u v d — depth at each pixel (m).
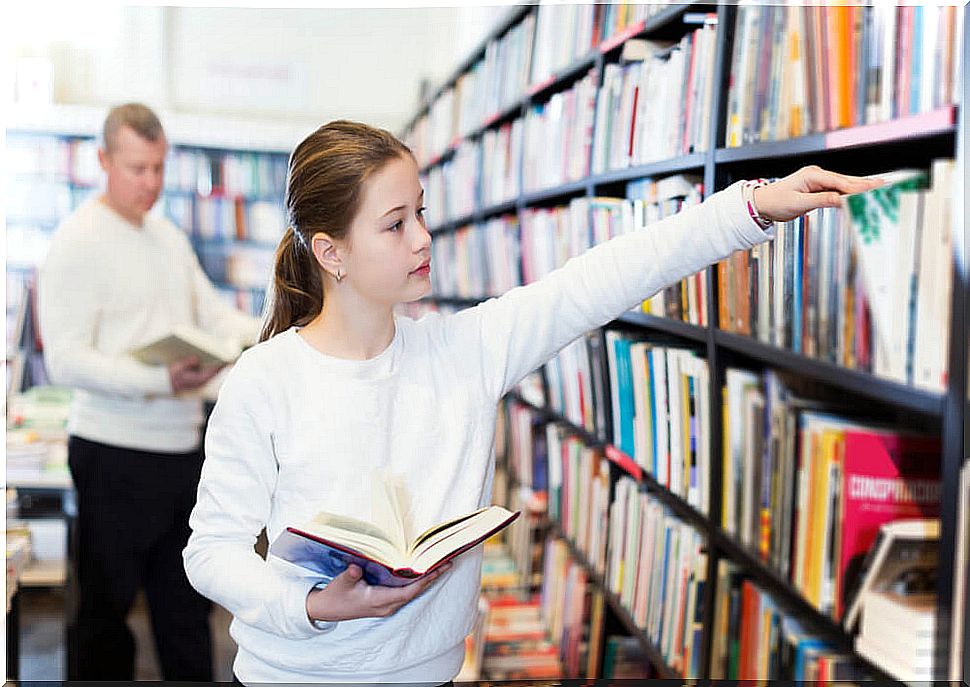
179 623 2.65
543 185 2.95
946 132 1.14
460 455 1.32
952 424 1.14
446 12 5.14
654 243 1.34
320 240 1.28
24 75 4.46
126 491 2.61
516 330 1.37
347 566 1.14
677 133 1.92
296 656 1.31
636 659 2.35
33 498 2.80
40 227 4.17
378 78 5.37
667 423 1.99
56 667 2.62
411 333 1.37
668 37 2.18
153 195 2.62
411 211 1.28
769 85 1.56
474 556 1.36
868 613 1.29
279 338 1.34
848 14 1.32
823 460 1.38
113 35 4.85
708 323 1.76
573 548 2.71
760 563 1.57
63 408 3.09
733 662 1.70
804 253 1.42
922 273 1.17
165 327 2.65
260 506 1.30
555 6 2.90
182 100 5.11
